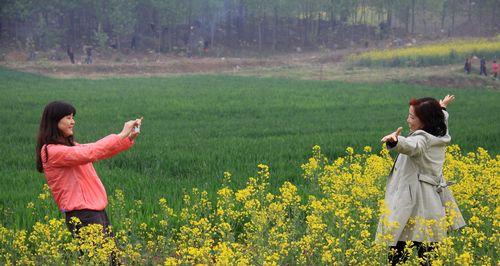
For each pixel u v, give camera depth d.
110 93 36.94
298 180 11.96
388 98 34.59
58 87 41.31
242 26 82.00
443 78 48.44
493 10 78.31
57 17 74.44
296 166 13.49
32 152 15.82
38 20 71.94
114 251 6.56
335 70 59.00
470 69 51.16
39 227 6.70
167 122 23.86
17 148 16.53
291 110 28.67
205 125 23.02
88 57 61.78
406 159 6.91
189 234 7.03
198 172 12.94
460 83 47.81
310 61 69.06
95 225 6.19
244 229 8.06
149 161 14.34
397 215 6.77
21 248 6.77
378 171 9.58
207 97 34.81
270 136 19.64
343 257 6.47
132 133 6.42
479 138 18.03
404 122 23.62
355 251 6.53
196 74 58.16
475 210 7.81
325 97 35.12
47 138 6.47
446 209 6.91
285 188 8.09
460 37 77.62
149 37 76.88
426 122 6.88
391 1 80.44
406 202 6.78
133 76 56.72
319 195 10.03
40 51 66.75
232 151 15.72
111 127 21.84
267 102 32.19
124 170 13.22
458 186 8.46
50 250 6.75
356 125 22.53
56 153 6.33
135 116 25.83
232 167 13.42
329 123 23.31
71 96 34.38
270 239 6.81
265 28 82.44
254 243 6.97
